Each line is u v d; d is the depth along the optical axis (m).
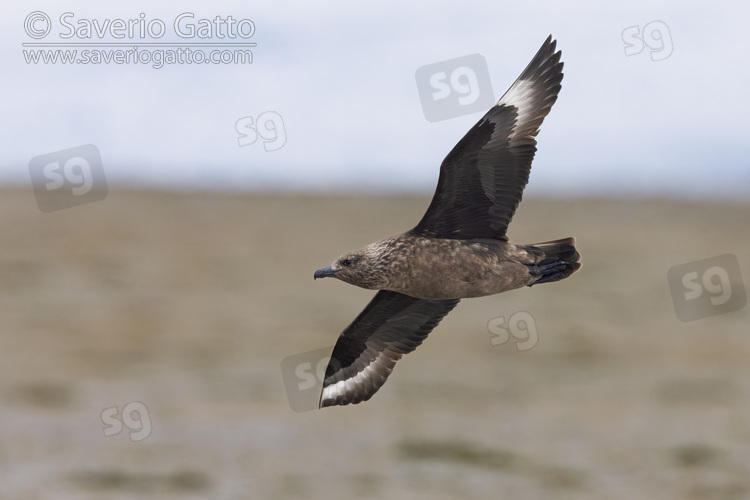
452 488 23.36
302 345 34.06
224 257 46.53
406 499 22.50
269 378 30.69
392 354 15.66
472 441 26.27
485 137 13.63
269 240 50.47
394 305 15.39
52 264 43.28
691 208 62.56
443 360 33.59
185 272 43.34
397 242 14.02
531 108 13.80
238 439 25.91
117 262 44.50
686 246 52.12
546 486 23.48
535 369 32.59
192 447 25.30
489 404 29.11
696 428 27.25
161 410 27.78
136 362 31.80
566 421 27.84
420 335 15.61
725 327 38.28
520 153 13.74
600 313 39.81
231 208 57.94
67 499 22.20
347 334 15.62
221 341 34.19
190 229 52.19
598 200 65.50
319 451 25.28
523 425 27.34
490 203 13.88
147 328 35.34
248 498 22.41
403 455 25.23
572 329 37.38
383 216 58.16
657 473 24.23
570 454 25.55
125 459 24.52
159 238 49.53
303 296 40.72
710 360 33.88
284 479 23.56
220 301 39.22
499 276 13.84
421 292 14.16
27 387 29.16
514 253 13.88
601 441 26.45
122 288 40.38
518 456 25.19
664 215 60.84
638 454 25.42
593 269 47.28
